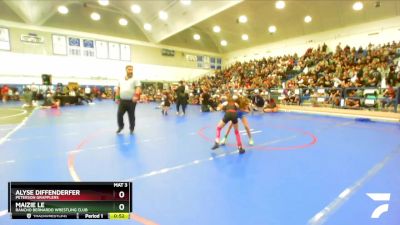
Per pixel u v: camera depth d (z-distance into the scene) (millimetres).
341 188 3074
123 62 22562
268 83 16734
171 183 3244
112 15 21344
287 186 3139
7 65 17312
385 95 10398
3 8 16828
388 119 9219
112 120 9211
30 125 7910
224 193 2939
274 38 22125
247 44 25016
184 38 25906
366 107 10758
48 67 18906
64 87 17719
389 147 5219
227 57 28891
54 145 5289
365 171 3701
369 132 7043
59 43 19219
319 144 5508
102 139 5945
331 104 12133
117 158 4359
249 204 2662
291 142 5715
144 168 3834
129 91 6457
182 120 9500
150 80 24219
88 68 20781
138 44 23344
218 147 5105
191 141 5785
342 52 16500
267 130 7340
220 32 24594
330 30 18422
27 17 17344
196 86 22234
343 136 6441
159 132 6926
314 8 16719
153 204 2666
